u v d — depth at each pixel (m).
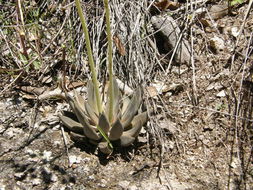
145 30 0.58
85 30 0.43
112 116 0.49
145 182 0.46
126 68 0.55
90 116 0.49
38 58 0.58
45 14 0.63
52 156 0.48
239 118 0.51
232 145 0.49
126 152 0.48
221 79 0.55
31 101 0.54
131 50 0.55
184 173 0.47
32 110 0.53
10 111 0.53
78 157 0.48
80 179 0.46
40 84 0.56
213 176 0.46
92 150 0.49
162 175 0.46
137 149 0.49
